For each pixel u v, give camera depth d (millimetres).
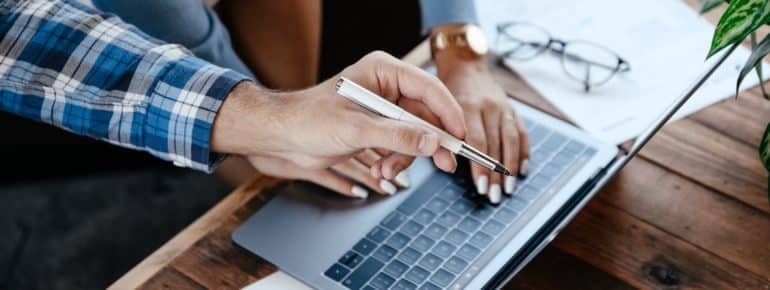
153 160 1492
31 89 841
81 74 836
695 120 904
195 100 796
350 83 739
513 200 807
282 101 779
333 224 798
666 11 1034
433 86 790
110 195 1715
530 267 767
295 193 833
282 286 754
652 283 751
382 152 868
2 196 1726
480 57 991
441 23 1089
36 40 847
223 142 803
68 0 882
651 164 863
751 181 839
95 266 1587
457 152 743
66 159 1433
